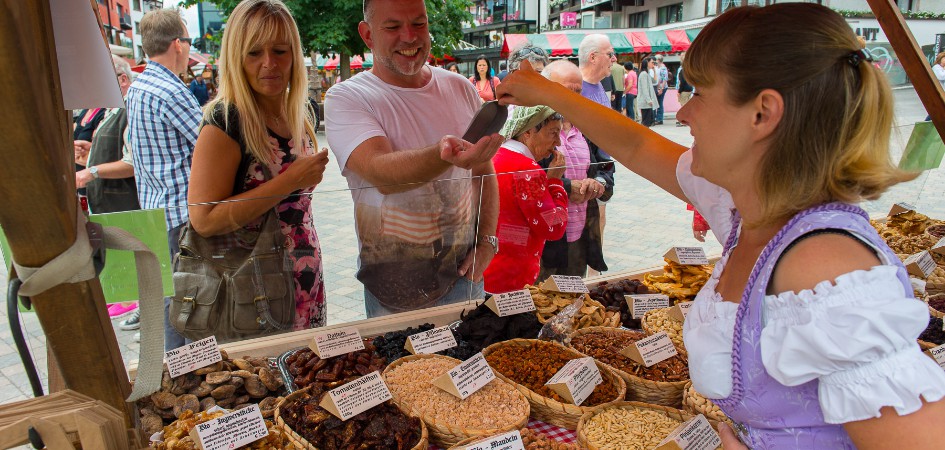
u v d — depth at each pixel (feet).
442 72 9.25
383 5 7.92
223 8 43.01
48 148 2.53
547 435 6.17
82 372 3.48
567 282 8.54
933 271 9.66
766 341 3.05
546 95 5.86
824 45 2.92
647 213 10.54
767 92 3.00
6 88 2.28
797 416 3.19
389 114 8.40
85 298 3.29
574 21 100.07
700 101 3.35
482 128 6.60
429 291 8.34
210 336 6.55
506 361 6.97
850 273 2.81
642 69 48.91
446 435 5.81
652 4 91.40
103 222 5.51
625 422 6.07
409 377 6.58
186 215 6.54
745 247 3.59
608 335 7.79
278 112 8.37
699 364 3.52
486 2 85.76
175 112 10.13
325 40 39.65
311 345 6.77
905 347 2.72
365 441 5.55
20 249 2.89
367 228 7.67
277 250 7.22
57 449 2.82
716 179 3.47
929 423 2.66
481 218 8.57
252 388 6.30
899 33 6.11
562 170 9.02
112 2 52.90
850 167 2.98
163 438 5.52
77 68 3.82
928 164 12.46
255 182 8.04
